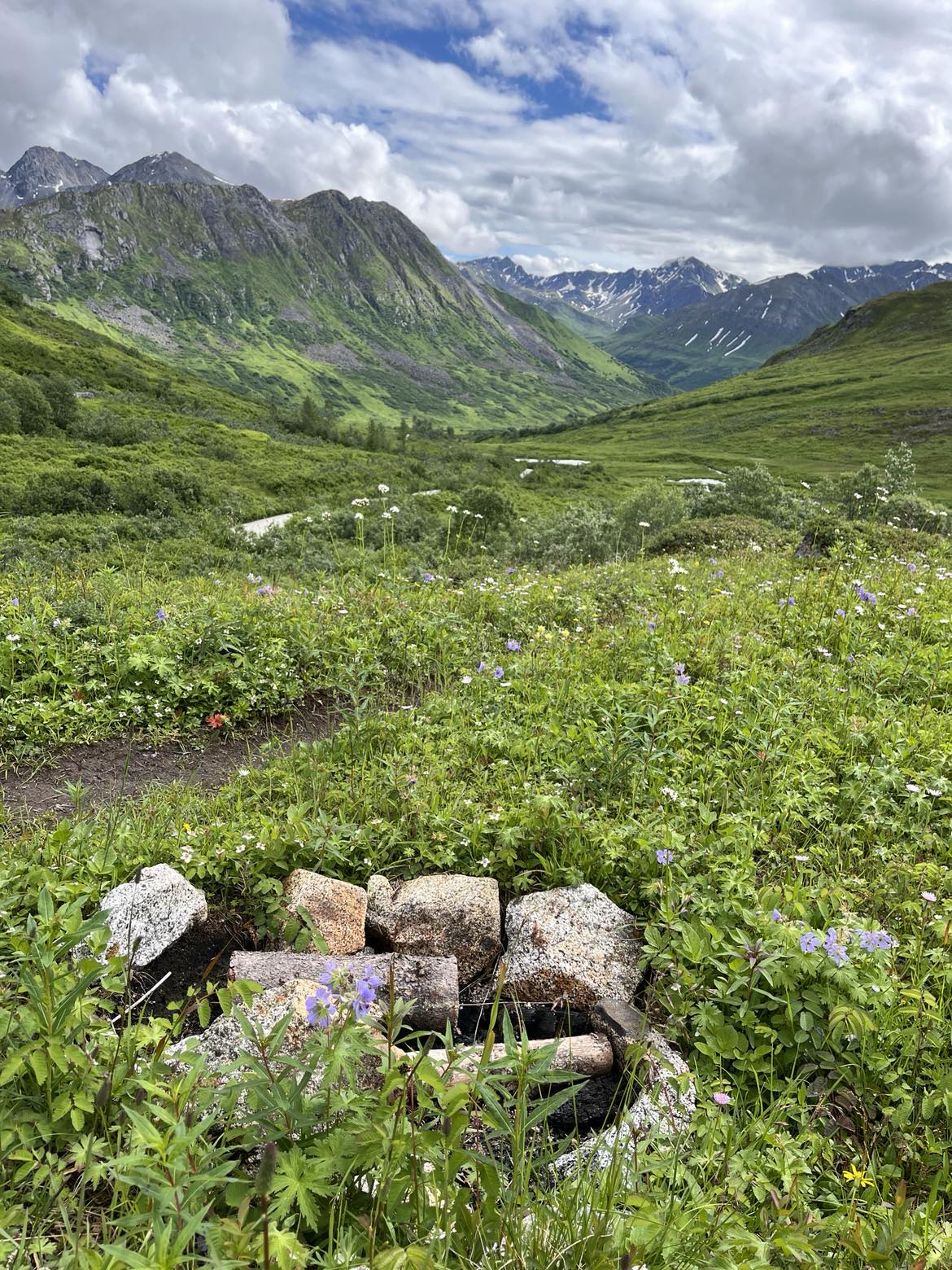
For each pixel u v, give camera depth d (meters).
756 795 5.25
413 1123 2.29
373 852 4.84
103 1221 2.18
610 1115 3.31
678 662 7.69
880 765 5.57
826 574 12.12
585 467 127.31
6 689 7.25
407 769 5.61
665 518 38.47
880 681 7.41
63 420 93.69
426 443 174.88
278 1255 1.87
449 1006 3.71
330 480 87.12
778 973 3.46
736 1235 2.32
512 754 5.91
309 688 8.09
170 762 6.68
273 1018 3.29
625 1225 2.24
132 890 4.09
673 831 4.61
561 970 3.96
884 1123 3.13
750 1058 3.32
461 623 9.28
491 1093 2.36
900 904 4.27
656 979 3.83
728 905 3.94
